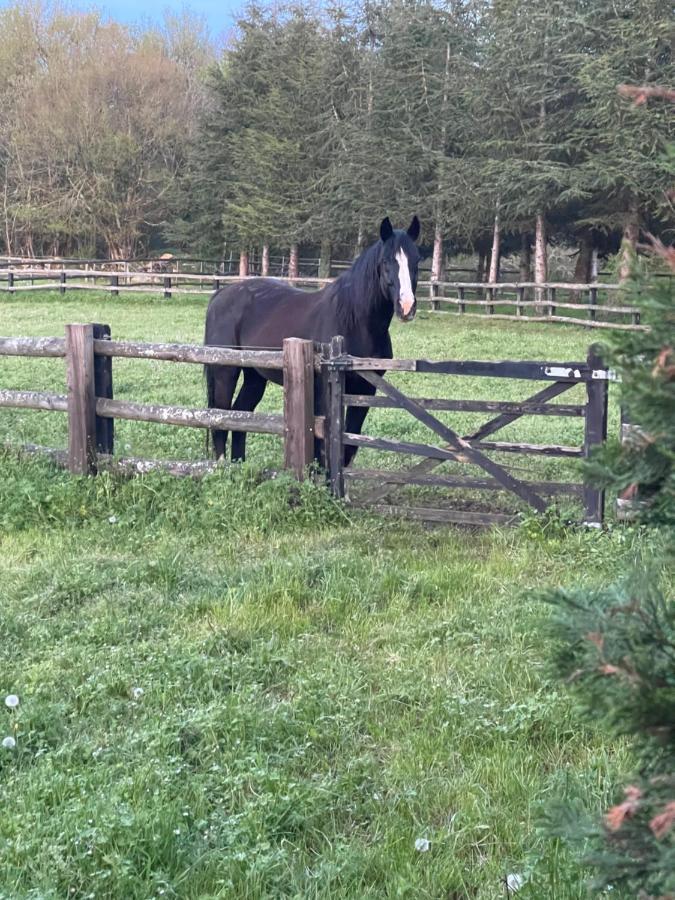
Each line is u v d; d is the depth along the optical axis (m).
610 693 1.57
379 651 4.21
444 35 30.75
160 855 2.74
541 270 26.97
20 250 46.47
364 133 31.30
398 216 30.72
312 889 2.63
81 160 44.12
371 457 8.27
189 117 45.78
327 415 6.32
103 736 3.46
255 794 3.04
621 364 1.60
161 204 44.97
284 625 4.45
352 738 3.45
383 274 6.70
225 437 7.45
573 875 2.54
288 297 7.69
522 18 26.72
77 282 33.69
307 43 38.50
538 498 5.80
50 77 43.91
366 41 35.06
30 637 4.34
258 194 36.00
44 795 3.03
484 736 3.44
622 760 3.20
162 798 2.97
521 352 17.11
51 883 2.60
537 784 3.11
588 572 5.06
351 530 5.95
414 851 2.80
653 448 1.65
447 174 28.83
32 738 3.42
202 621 4.54
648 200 24.52
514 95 27.16
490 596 4.79
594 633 1.59
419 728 3.53
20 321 21.78
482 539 5.82
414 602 4.78
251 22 40.38
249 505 6.15
